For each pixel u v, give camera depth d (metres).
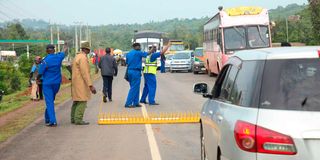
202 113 8.01
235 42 29.78
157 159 9.79
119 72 52.84
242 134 5.21
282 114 5.13
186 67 48.38
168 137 12.14
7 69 34.88
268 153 5.03
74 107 14.68
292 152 4.97
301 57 5.48
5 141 12.20
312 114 5.08
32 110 18.91
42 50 112.31
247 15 30.17
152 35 54.59
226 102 6.34
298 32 72.50
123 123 14.45
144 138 12.09
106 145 11.35
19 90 33.25
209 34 37.94
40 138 12.44
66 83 36.22
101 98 22.94
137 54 18.50
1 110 20.34
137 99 18.81
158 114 16.23
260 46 29.45
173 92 25.31
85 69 14.26
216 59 33.94
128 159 9.87
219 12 31.06
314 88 5.27
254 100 5.36
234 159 5.42
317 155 4.97
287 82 5.34
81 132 13.20
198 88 8.26
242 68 6.12
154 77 19.27
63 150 10.90
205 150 7.79
